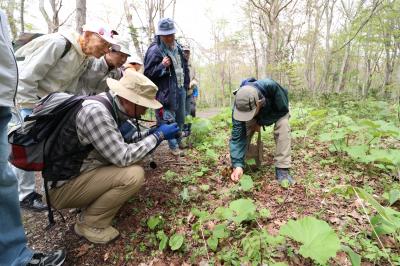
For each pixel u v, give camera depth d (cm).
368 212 253
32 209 300
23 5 961
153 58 386
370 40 1538
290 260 203
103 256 233
